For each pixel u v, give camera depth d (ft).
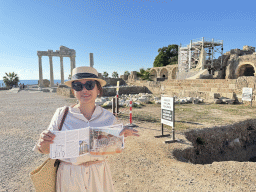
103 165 5.18
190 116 26.68
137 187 9.53
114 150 4.81
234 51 89.66
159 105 39.17
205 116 26.43
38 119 27.27
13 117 28.81
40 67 160.97
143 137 17.84
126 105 37.24
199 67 96.78
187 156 15.33
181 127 20.61
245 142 21.74
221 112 29.53
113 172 11.15
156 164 12.21
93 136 4.67
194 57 107.86
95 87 5.23
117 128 4.87
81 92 4.95
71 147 4.51
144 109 34.14
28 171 11.65
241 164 11.63
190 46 103.60
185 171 11.25
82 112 5.20
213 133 19.90
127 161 12.63
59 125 4.92
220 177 10.44
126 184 9.81
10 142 17.20
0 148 15.66
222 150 19.57
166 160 12.85
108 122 5.32
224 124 21.54
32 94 78.69
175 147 15.30
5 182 10.34
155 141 16.67
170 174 10.87
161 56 192.44
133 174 10.89
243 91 36.91
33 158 13.62
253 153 21.21
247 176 10.34
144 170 11.39
